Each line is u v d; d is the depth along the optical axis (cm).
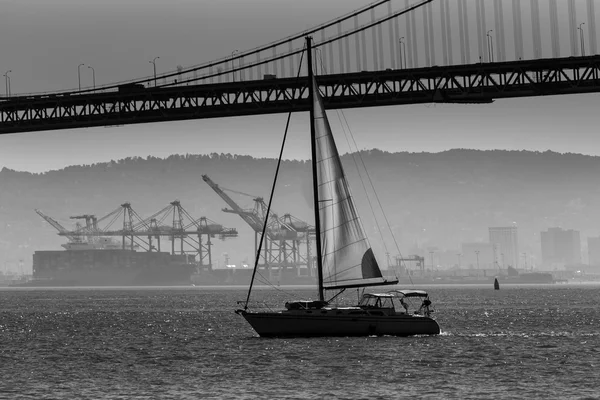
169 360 13662
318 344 14212
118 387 11288
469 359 13088
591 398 10281
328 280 14588
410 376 11731
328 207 14600
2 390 11194
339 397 10444
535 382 11312
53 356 14488
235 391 10869
